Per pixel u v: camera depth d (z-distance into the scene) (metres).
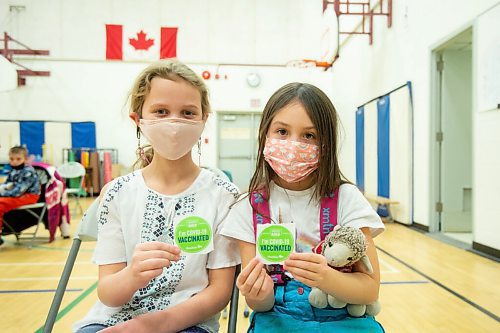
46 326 1.05
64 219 4.64
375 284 0.98
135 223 1.08
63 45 9.88
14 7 9.70
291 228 0.97
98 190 9.15
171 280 1.04
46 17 9.83
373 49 6.29
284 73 8.52
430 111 4.52
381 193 5.95
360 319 1.00
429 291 2.56
